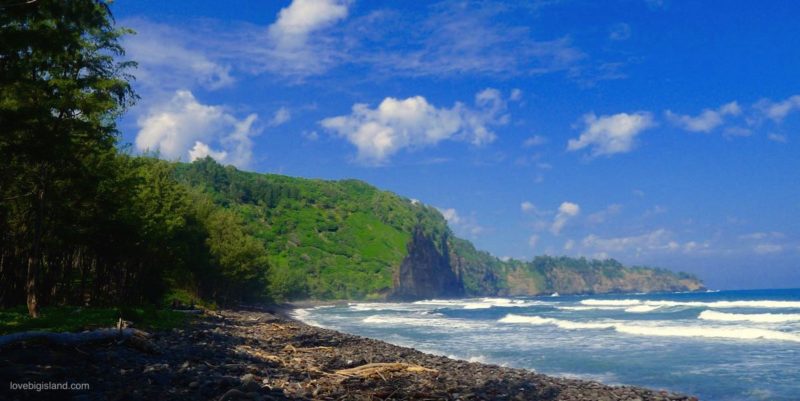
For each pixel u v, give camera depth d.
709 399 17.95
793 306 80.88
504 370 22.14
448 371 21.11
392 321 69.62
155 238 43.03
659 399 16.62
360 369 17.83
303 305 156.50
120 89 25.19
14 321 20.94
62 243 34.47
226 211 90.06
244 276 79.31
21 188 26.89
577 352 30.97
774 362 25.25
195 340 23.05
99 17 17.59
